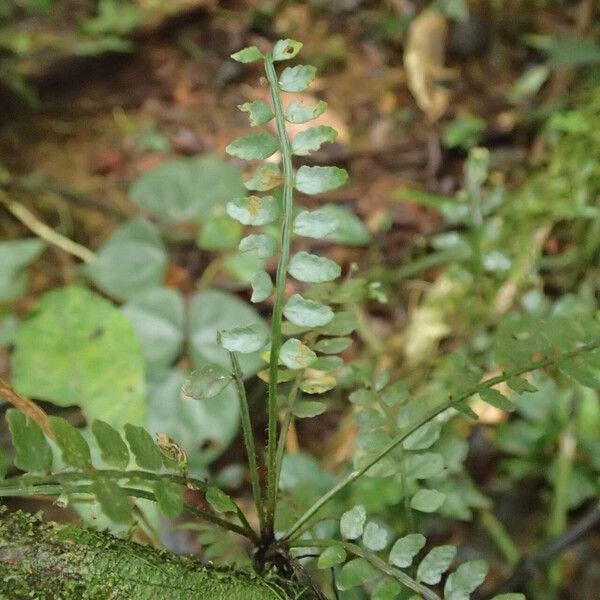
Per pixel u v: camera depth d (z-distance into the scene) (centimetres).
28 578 40
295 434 83
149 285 93
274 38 140
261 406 86
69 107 127
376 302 97
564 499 75
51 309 56
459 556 74
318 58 134
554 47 109
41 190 112
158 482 40
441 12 127
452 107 122
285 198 44
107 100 129
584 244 92
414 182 113
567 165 95
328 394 88
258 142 44
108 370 55
